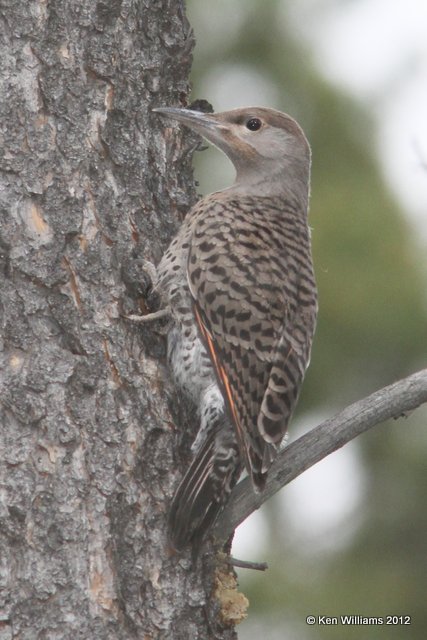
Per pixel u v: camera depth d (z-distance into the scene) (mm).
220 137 12461
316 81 15820
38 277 9680
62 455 9352
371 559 15734
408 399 9789
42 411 9391
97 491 9391
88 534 9273
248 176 12477
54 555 9156
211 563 9805
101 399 9641
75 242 9898
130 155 10422
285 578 15492
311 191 15492
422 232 15375
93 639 9102
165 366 10352
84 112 10172
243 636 15211
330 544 15852
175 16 11031
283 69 15883
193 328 10547
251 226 11398
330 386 15305
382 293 14820
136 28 10648
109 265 10016
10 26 10031
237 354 10539
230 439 10172
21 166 9852
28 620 9008
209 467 9891
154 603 9414
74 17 10242
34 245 9727
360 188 15438
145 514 9555
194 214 11062
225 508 9953
